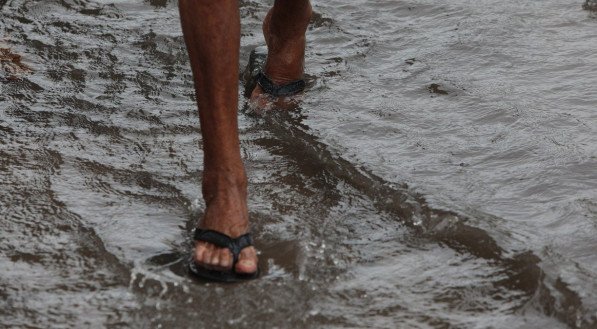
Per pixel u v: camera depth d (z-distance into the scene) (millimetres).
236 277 6625
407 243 7098
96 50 11000
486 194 7785
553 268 6617
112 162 8367
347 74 10484
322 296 6395
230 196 6812
